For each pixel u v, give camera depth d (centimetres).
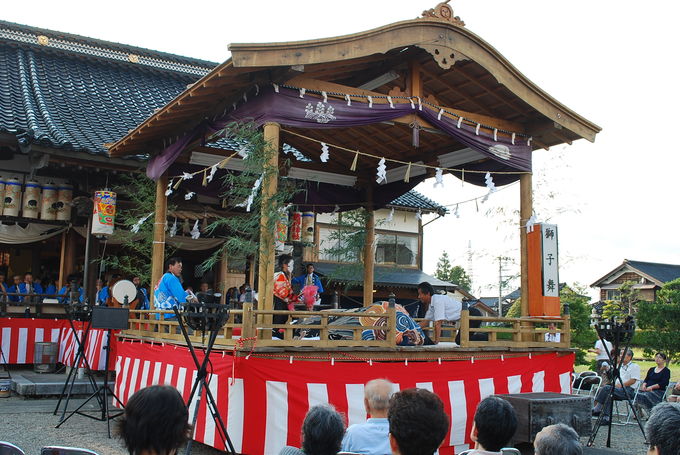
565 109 833
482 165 939
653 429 275
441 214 1625
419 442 285
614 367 775
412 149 1003
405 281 1841
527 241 848
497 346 740
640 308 1939
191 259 1480
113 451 631
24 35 1584
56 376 1096
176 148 866
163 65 1770
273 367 595
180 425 252
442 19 729
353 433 415
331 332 798
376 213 1930
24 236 1176
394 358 660
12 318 1171
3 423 752
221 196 1041
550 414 666
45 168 1209
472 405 705
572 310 1706
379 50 693
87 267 1190
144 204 1139
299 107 690
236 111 738
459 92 847
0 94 1336
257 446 579
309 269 917
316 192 1088
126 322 739
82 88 1536
